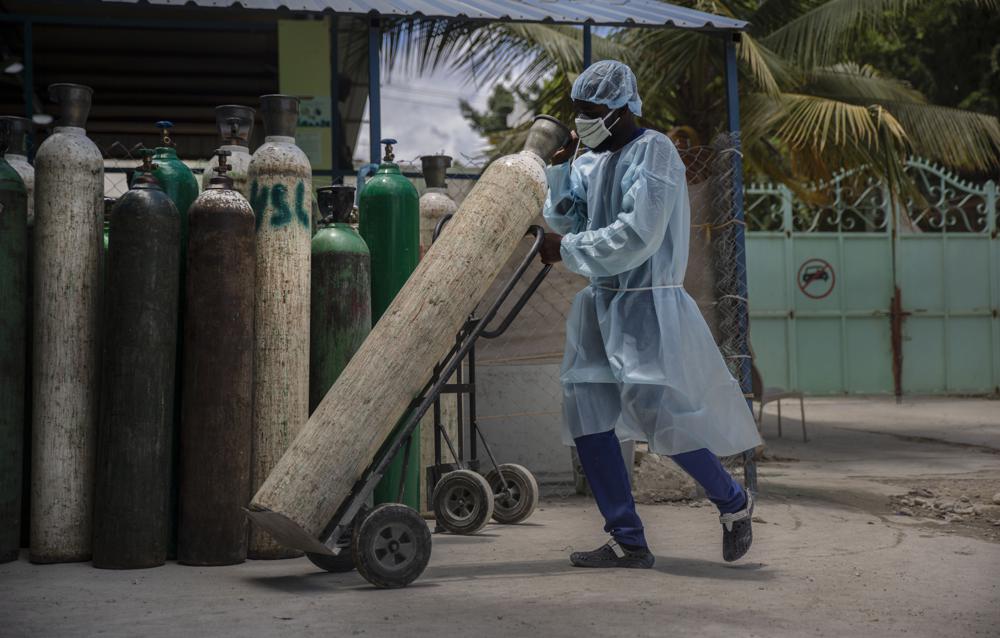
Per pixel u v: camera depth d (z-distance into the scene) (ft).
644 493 18.60
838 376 47.88
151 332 12.46
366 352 11.62
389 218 15.15
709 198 18.76
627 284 12.10
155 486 12.57
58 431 12.80
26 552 13.60
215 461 12.67
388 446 12.32
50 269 12.83
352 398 11.39
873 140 35.32
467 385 16.39
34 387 12.98
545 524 16.34
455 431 17.24
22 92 36.24
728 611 10.00
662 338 11.81
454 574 12.12
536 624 9.52
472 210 12.23
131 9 30.37
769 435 32.53
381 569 11.12
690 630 9.25
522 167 12.41
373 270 15.16
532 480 16.26
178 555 12.95
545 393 20.66
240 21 28.58
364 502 11.62
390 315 11.79
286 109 13.58
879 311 47.98
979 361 48.75
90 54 34.55
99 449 12.60
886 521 16.44
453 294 11.86
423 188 21.04
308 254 13.53
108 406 12.49
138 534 12.44
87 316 12.96
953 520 16.53
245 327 12.86
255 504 11.18
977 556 13.08
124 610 10.28
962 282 48.60
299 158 13.51
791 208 47.67
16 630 9.47
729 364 18.29
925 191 52.85
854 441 30.55
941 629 9.29
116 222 12.48
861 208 49.01
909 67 60.49
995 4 50.44
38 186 12.95
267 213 13.29
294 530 11.12
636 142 12.05
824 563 12.62
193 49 34.19
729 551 12.41
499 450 20.53
